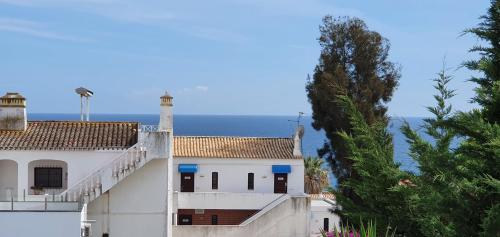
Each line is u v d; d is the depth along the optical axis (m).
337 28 50.75
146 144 32.81
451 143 18.09
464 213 15.49
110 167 32.22
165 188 33.81
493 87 15.35
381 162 21.44
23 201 29.31
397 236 20.75
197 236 39.34
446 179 15.76
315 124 49.88
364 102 47.88
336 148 47.56
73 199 31.64
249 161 46.12
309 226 41.06
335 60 50.56
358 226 22.34
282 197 43.47
